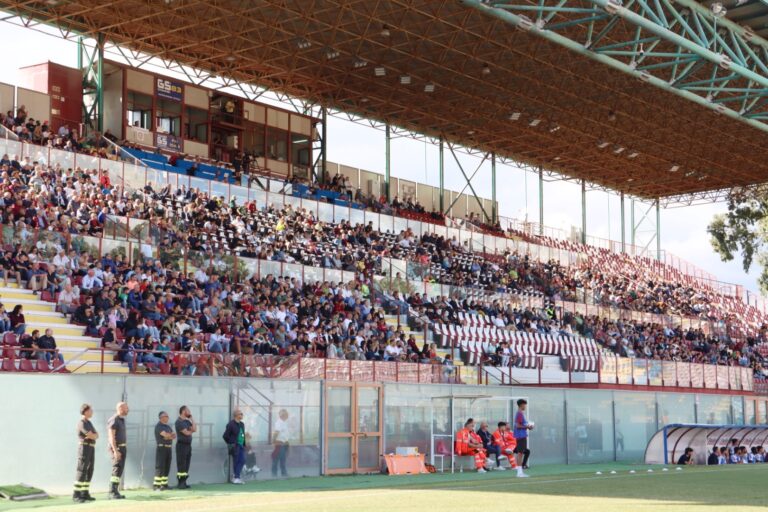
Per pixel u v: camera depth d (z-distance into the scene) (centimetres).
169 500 1936
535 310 5112
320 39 4828
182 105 5116
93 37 4703
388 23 4531
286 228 4575
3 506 1861
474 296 4844
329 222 5044
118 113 4819
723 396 4069
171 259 3494
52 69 4591
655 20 3819
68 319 2914
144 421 2236
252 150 5497
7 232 3014
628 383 4272
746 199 7844
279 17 4550
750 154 6738
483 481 2473
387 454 2809
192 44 4850
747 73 4112
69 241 3170
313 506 1758
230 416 2420
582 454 3391
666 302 6950
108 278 3123
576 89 5447
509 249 6256
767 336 7225
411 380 2977
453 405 3027
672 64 4019
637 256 7869
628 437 3581
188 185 4534
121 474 2017
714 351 6103
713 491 2130
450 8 4338
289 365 2588
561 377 3959
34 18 4484
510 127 6181
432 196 6656
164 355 2333
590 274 6738
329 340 3509
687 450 3378
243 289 3594
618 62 3878
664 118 5922
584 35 4612
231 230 4222
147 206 3916
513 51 4806
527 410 3231
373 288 4297
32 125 4172
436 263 5294
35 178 3631
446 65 5091
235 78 5372
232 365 2447
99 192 3819
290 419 2570
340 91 5619
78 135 4553
